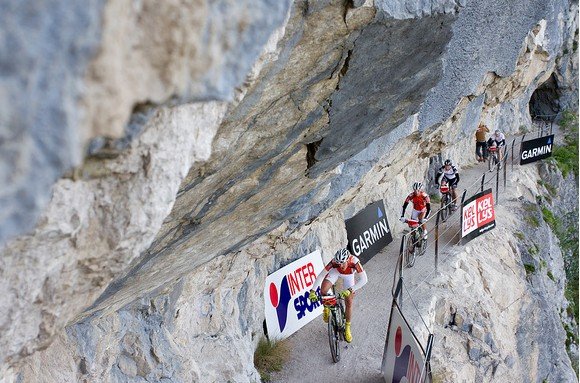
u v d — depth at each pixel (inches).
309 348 346.3
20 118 53.0
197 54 75.4
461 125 577.6
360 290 413.7
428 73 208.4
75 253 87.7
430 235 517.0
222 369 273.0
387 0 156.3
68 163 58.2
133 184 88.4
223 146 153.3
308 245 386.6
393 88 201.2
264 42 86.5
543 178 892.0
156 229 95.2
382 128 233.0
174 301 248.2
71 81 57.3
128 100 66.2
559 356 588.1
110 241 90.1
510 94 710.5
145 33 68.0
